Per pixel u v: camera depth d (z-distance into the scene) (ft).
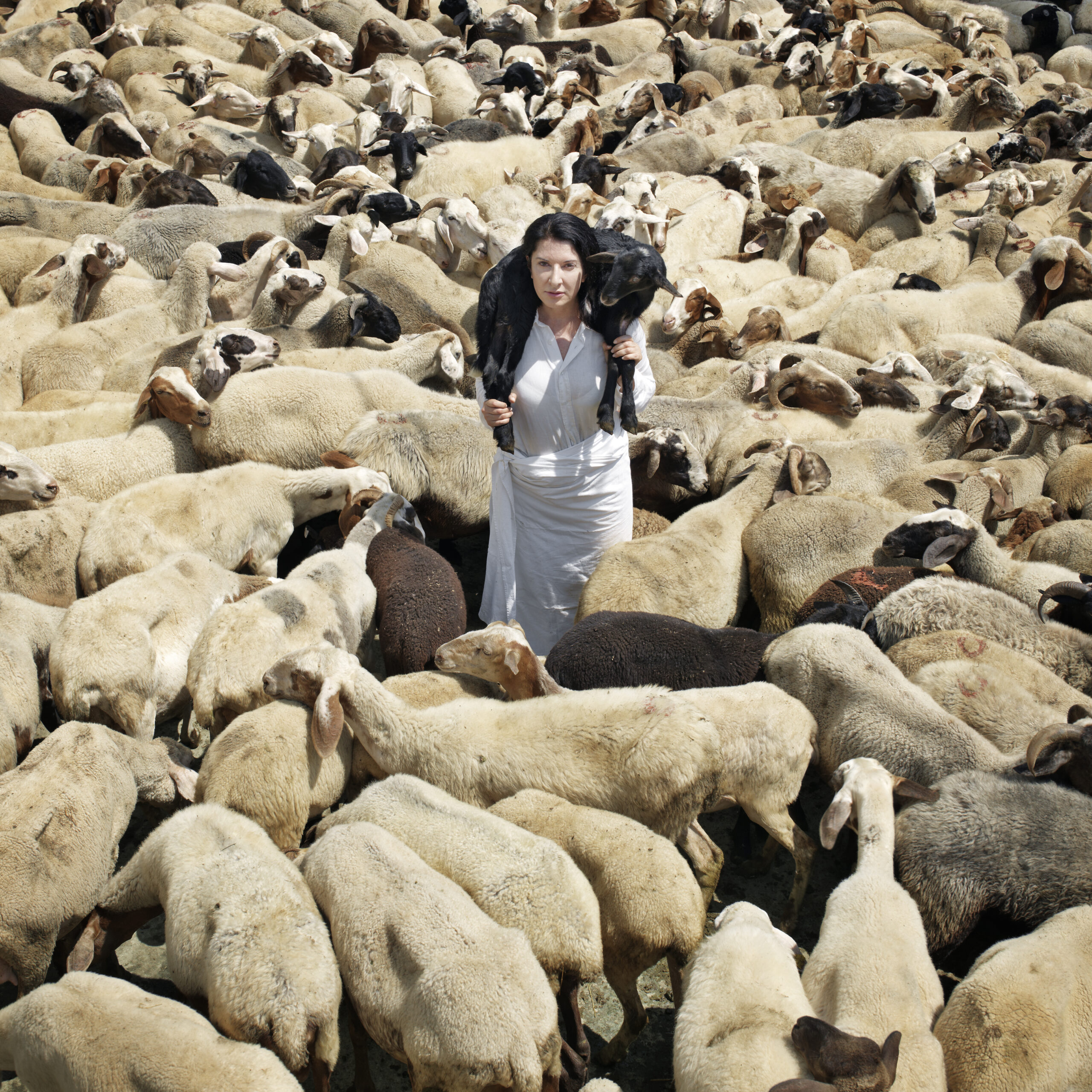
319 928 15.99
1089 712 19.99
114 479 28.22
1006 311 38.63
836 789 19.10
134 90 53.88
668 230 42.29
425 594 24.02
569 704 19.66
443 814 17.74
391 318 34.86
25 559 25.20
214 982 15.57
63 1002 15.10
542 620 26.08
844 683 20.80
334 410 30.12
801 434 31.48
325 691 19.57
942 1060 14.87
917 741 19.85
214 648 21.58
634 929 16.44
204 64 53.01
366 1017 15.87
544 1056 14.80
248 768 19.08
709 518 27.25
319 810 20.15
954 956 18.39
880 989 15.38
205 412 28.58
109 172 44.86
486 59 61.11
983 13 68.64
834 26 65.00
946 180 47.11
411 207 41.34
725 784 19.79
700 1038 14.93
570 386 23.30
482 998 14.67
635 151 49.55
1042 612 24.13
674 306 36.22
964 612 23.44
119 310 36.42
